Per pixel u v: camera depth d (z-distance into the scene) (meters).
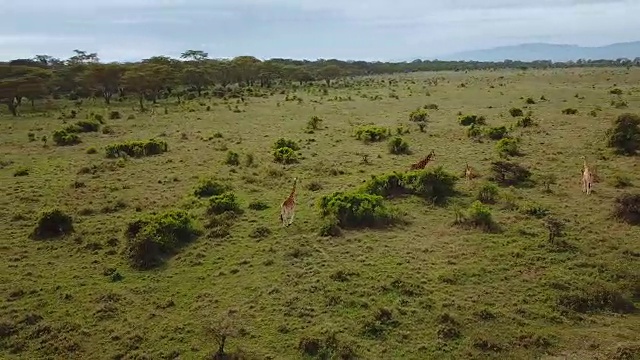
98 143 49.47
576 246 23.55
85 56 127.25
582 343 16.70
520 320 17.92
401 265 22.00
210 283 20.95
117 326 17.92
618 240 24.25
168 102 87.00
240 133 54.59
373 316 17.95
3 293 20.08
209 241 24.97
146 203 30.48
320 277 20.97
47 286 20.67
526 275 21.03
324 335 17.03
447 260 22.42
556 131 49.91
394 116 64.44
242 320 18.05
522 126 52.69
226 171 38.22
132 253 22.92
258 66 124.88
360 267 21.84
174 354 16.22
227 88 115.56
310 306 18.92
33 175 37.41
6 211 29.08
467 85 108.25
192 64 117.19
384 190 31.55
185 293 20.19
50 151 46.03
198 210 29.20
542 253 22.95
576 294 19.25
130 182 35.41
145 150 44.28
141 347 16.75
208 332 17.31
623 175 34.09
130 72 83.56
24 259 23.14
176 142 49.81
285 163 40.78
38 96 84.19
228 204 28.80
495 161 36.69
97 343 17.05
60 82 101.19
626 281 20.39
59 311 18.89
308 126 56.84
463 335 17.19
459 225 26.42
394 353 16.25
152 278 21.42
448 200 30.36
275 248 23.97
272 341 16.88
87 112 73.31
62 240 25.08
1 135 54.62
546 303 19.00
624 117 43.31
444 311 18.42
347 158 42.03
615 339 16.91
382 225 26.67
